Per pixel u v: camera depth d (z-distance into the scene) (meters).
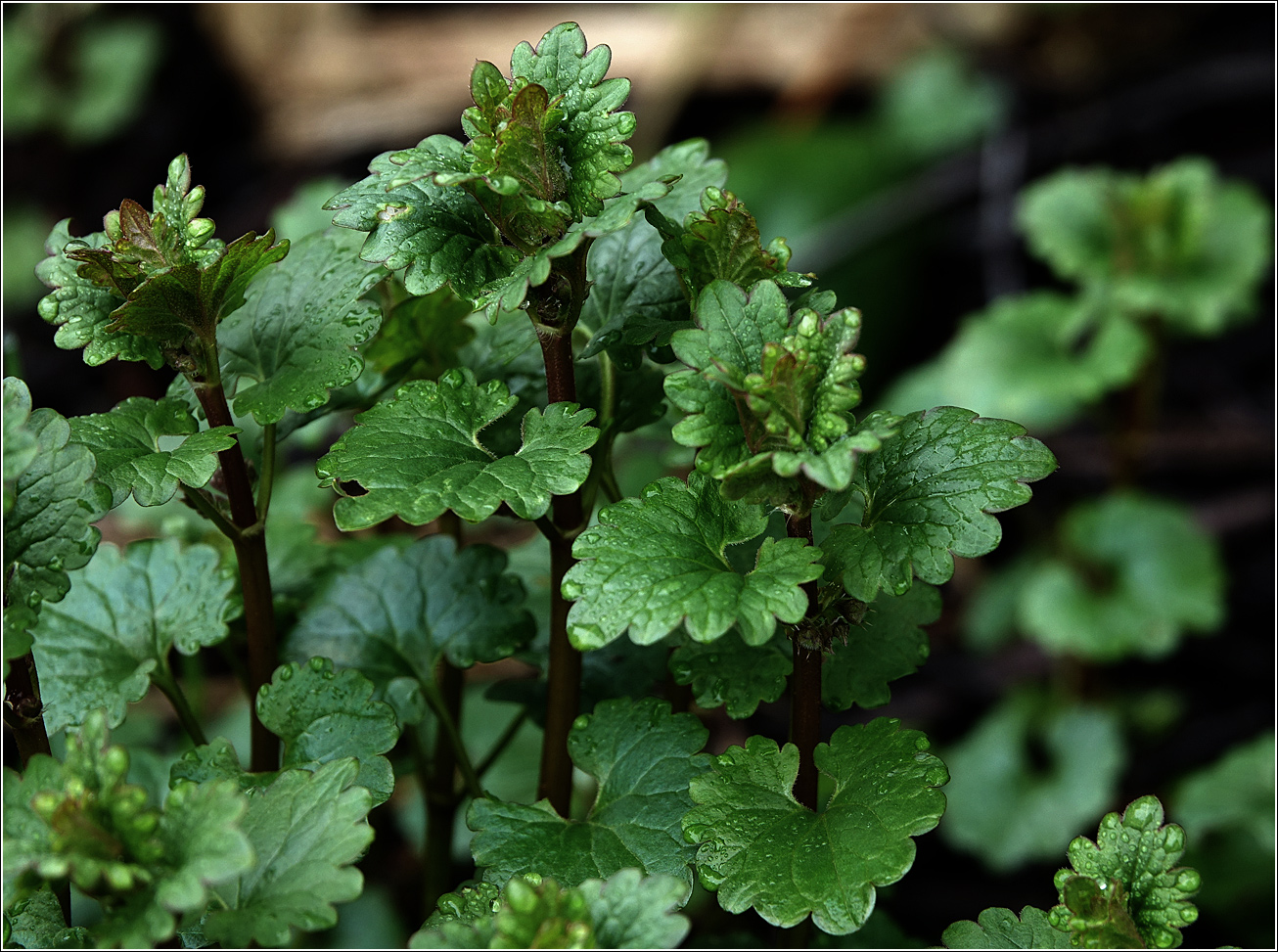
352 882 0.29
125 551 0.34
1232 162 0.63
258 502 0.32
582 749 0.32
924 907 0.44
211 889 0.29
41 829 0.29
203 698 0.38
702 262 0.31
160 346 0.31
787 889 0.30
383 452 0.30
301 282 0.33
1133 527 0.48
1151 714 0.48
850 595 0.31
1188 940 0.41
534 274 0.30
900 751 0.31
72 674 0.33
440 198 0.31
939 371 0.56
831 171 0.63
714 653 0.32
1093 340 0.52
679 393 0.30
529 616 0.34
